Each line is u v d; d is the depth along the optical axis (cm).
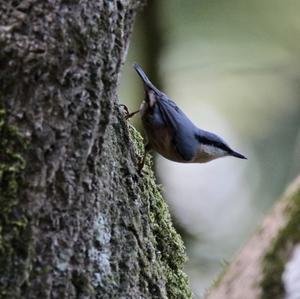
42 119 547
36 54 538
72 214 579
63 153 563
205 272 1352
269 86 1325
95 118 579
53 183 562
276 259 890
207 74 1324
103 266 612
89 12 559
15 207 539
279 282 870
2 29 534
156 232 707
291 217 912
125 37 634
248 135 1332
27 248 545
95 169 598
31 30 539
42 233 561
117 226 633
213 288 962
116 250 627
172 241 724
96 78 573
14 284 543
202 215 1379
